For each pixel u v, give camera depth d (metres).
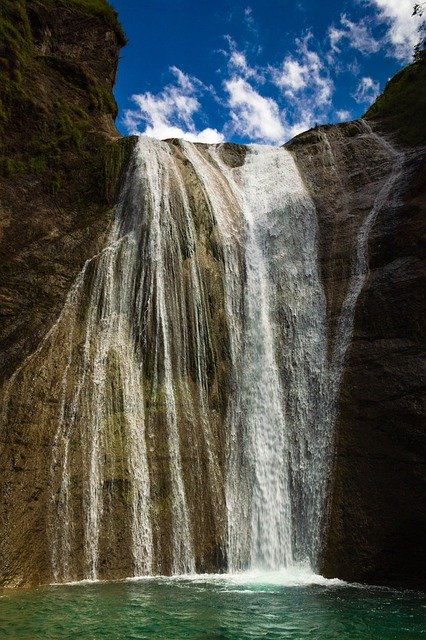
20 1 24.08
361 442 14.03
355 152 22.50
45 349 14.18
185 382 15.71
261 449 15.38
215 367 16.33
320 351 16.17
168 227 17.75
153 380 15.19
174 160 20.73
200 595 10.45
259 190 21.91
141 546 12.93
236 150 24.97
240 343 17.25
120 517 12.96
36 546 11.68
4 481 11.89
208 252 18.14
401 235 16.80
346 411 14.65
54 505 12.25
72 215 18.98
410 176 18.80
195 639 7.66
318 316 16.92
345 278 17.31
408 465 13.09
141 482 13.59
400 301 15.32
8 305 15.03
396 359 14.52
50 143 20.80
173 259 17.27
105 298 16.02
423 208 16.97
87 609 9.17
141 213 17.73
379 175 20.50
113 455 13.50
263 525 14.39
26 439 12.57
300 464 14.71
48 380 13.63
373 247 17.27
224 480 14.87
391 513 12.91
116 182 19.69
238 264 18.61
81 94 24.11
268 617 8.92
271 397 16.11
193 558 13.39
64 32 26.45
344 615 9.20
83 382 14.06
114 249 16.86
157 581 11.98
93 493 12.88
